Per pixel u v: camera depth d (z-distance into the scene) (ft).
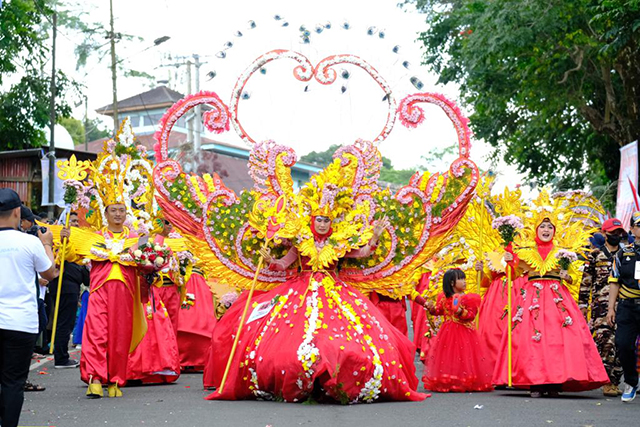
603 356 30.04
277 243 28.17
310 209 27.86
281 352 25.53
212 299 38.50
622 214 56.75
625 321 27.14
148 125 146.20
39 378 33.78
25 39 75.10
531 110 81.66
